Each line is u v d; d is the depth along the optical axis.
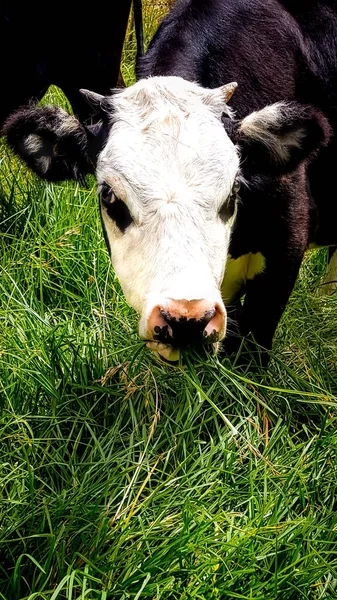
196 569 1.05
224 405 1.37
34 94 1.93
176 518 1.15
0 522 1.17
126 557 1.10
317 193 1.59
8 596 1.07
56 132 1.29
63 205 1.87
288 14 1.50
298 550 1.09
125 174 1.13
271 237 1.42
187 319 1.03
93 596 1.07
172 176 1.12
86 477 1.20
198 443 1.26
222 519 1.13
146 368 1.38
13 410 1.34
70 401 1.32
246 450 1.28
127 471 1.19
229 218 1.18
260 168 1.34
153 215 1.10
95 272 1.67
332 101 1.55
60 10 1.85
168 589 1.03
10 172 1.99
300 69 1.50
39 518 1.17
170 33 1.41
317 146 1.33
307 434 1.32
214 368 1.31
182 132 1.15
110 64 1.99
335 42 1.54
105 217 1.20
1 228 1.85
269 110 1.28
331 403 1.28
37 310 1.60
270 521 1.14
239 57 1.41
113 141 1.17
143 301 1.09
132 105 1.21
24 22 1.82
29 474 1.20
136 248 1.12
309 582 1.07
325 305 1.73
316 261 1.94
